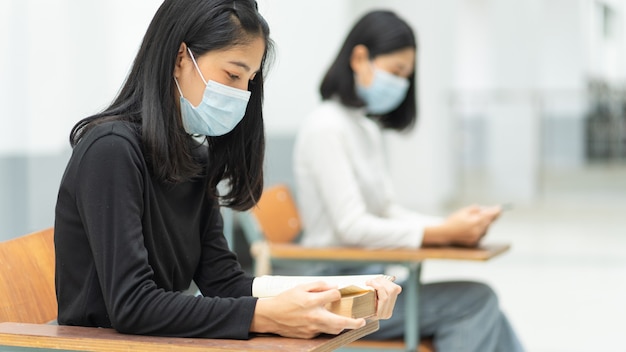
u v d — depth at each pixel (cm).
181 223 154
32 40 291
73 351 127
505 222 767
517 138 905
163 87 140
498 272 545
